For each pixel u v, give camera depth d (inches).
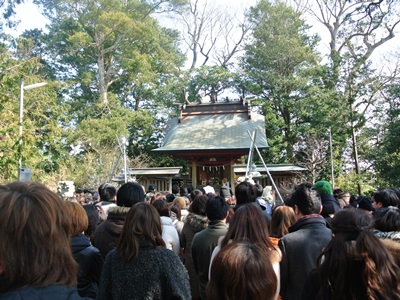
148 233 101.8
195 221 182.2
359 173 935.7
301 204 130.7
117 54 1289.4
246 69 1321.4
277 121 1192.8
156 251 101.3
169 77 1393.9
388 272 72.8
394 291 71.8
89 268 126.3
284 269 123.1
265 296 66.2
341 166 1031.0
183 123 1011.3
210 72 1348.4
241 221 113.0
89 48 1254.9
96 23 1175.0
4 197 53.0
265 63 1267.2
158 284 97.8
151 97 1375.5
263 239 112.0
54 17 1282.0
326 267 79.2
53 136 692.7
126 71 1289.4
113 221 147.6
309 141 1000.2
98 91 1299.2
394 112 813.9
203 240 148.3
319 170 963.3
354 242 77.5
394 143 796.6
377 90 950.4
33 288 51.1
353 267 75.9
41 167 676.1
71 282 55.1
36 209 52.8
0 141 410.6
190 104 1047.6
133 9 1298.0
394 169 784.3
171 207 226.1
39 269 51.4
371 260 73.5
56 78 1244.5
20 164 422.6
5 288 51.2
